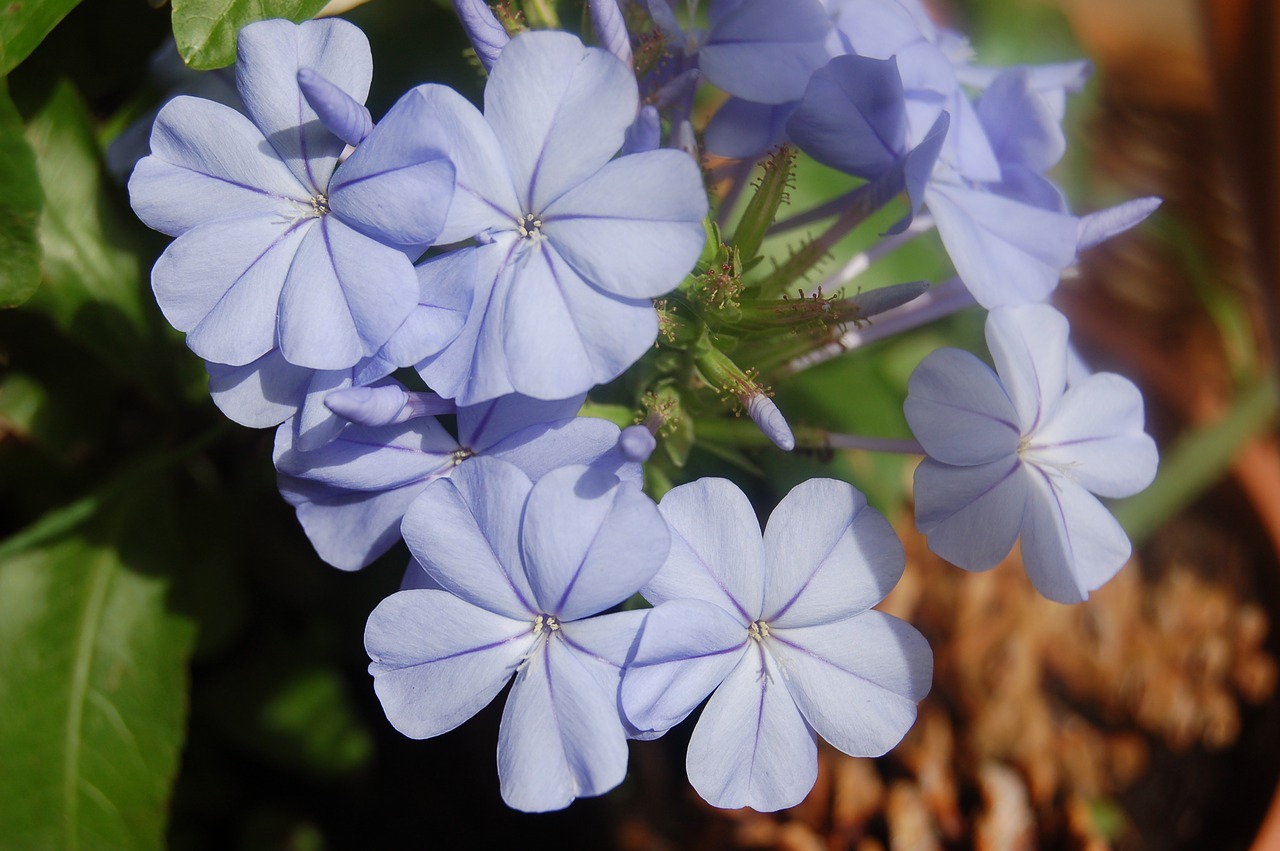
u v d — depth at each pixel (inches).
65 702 8.4
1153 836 10.4
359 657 9.5
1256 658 10.8
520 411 7.3
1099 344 11.9
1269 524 11.3
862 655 7.4
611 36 7.3
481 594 7.1
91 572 8.6
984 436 7.4
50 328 8.6
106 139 8.3
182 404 8.7
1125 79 14.1
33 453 8.7
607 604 7.0
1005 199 7.7
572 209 7.1
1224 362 12.8
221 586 8.9
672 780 9.8
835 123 7.5
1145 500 10.9
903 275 9.8
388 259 7.0
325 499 7.4
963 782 10.2
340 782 9.5
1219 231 13.1
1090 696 10.9
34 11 7.6
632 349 7.0
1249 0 8.6
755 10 7.6
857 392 9.7
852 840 9.8
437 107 7.0
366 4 8.2
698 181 7.0
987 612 10.6
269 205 7.2
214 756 9.6
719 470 8.8
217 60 7.5
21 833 8.3
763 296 8.0
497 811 9.8
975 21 10.9
